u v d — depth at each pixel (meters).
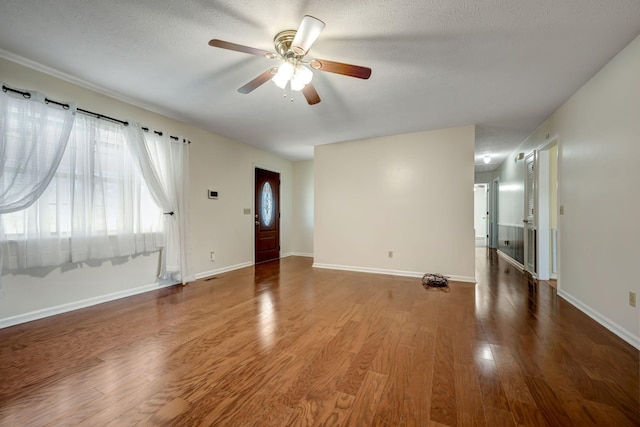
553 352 1.91
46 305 2.56
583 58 2.26
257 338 2.14
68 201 2.64
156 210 3.48
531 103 3.18
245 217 5.12
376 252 4.58
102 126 2.89
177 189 3.68
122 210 3.05
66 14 1.79
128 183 3.12
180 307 2.85
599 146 2.45
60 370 1.70
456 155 4.04
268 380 1.60
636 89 2.01
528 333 2.22
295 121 3.81
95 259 2.89
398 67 2.41
